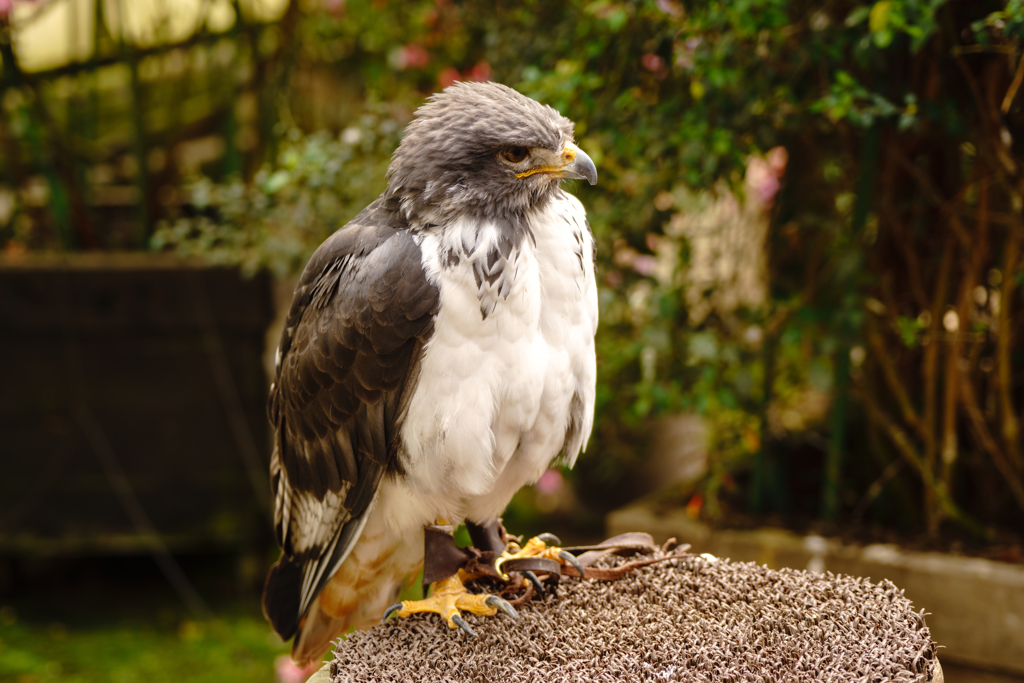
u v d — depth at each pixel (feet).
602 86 8.36
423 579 5.21
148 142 13.56
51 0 12.39
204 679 10.34
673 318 8.91
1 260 11.64
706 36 7.64
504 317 4.89
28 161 13.44
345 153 9.41
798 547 8.68
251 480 12.14
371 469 5.34
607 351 9.22
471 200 4.93
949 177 8.42
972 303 8.30
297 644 6.44
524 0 9.14
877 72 7.86
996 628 7.73
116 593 12.56
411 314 4.87
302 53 13.01
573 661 4.64
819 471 10.10
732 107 7.95
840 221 8.70
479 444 4.98
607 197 9.07
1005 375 8.21
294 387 5.54
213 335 11.81
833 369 8.92
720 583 5.42
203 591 12.58
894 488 9.29
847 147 8.61
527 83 8.23
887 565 8.23
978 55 7.55
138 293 11.59
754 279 9.79
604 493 13.87
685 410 9.44
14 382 11.64
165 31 13.06
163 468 11.98
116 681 10.27
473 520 5.74
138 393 11.84
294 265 10.25
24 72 12.24
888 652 4.47
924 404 8.96
